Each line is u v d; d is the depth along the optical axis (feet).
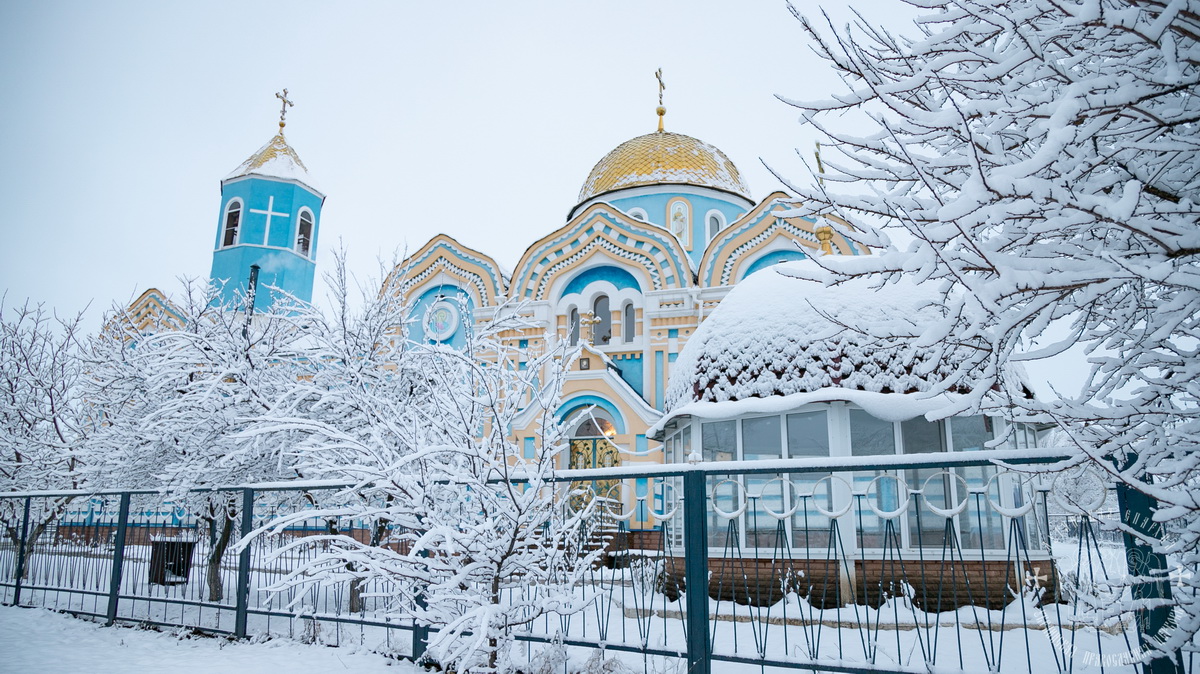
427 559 20.45
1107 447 13.70
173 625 30.83
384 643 26.63
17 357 60.23
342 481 28.68
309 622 28.71
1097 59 13.97
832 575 33.32
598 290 72.13
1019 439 35.12
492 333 43.62
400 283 47.93
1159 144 12.90
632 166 91.56
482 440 22.72
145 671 24.18
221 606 29.45
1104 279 12.20
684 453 41.37
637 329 69.10
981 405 16.08
